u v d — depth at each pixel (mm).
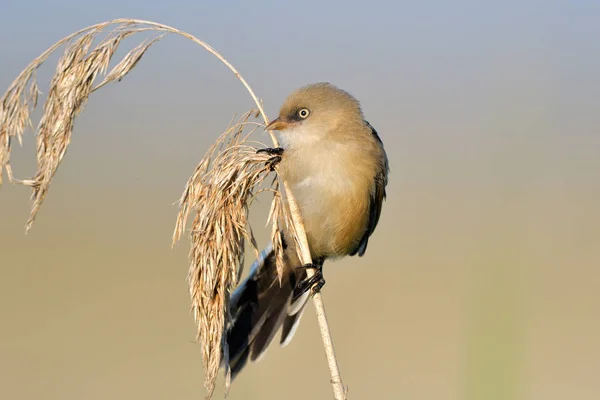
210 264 7160
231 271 7195
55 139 7172
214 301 7141
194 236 7254
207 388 7078
